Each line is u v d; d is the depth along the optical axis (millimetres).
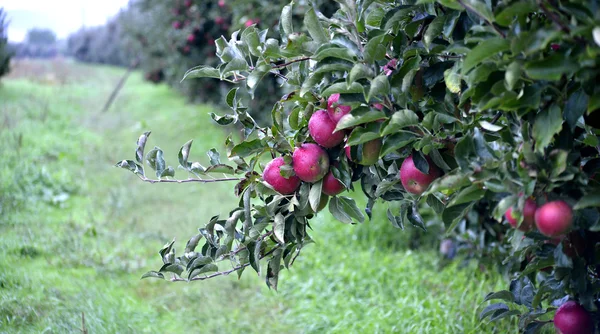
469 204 1896
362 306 3961
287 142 2105
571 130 1680
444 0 1618
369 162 1985
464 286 4121
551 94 1659
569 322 2051
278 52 1991
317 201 2057
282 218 2111
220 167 2219
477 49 1550
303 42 1982
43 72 18203
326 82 2033
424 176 1963
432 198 2188
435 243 5055
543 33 1500
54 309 3500
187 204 6391
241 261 2357
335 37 2012
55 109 10883
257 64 2078
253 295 4320
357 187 6273
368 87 1847
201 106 11969
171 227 5555
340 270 4496
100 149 8609
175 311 4012
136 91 15867
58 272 4227
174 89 14656
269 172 2098
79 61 27828
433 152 1918
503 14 1535
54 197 6039
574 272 1983
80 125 10102
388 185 2088
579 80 1597
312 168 2008
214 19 10078
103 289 4066
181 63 11523
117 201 6121
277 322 3938
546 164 1651
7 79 14812
